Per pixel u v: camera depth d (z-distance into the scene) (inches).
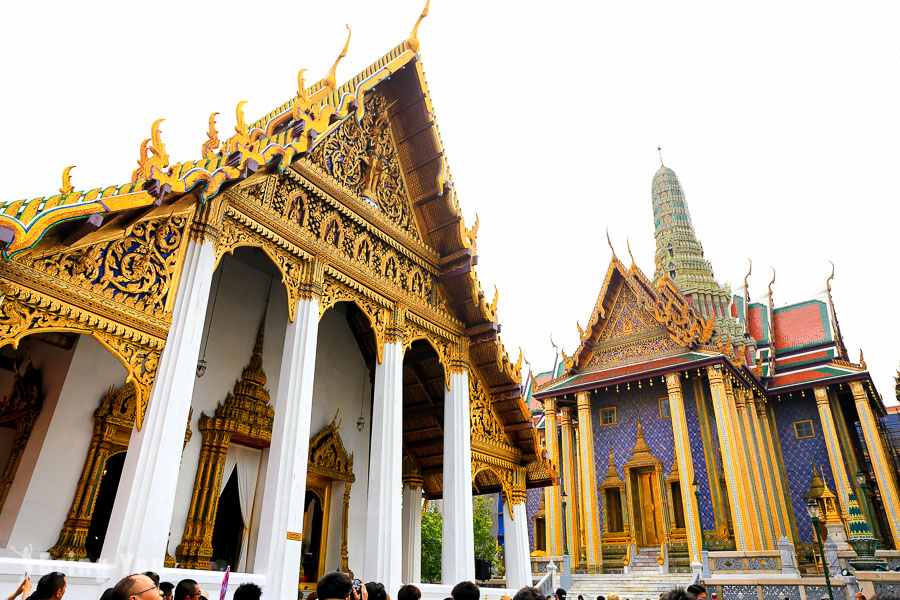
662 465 1102.4
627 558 1002.1
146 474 261.4
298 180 391.2
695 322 1108.5
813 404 1245.1
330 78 392.2
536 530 1425.9
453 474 456.8
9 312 239.3
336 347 597.9
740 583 593.6
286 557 302.8
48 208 231.6
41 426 383.2
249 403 492.1
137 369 277.7
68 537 365.7
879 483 1098.1
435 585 401.7
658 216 1887.3
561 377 1256.2
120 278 279.1
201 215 323.9
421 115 490.6
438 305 499.5
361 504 570.9
